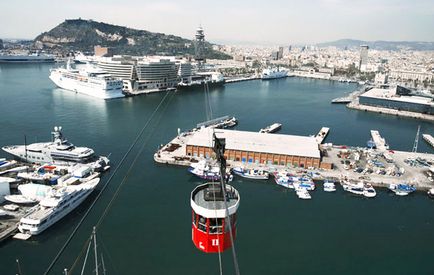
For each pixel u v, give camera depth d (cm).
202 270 7256
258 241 8344
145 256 7638
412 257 8019
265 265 7462
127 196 10556
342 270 7444
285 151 13688
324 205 10556
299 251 8025
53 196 9244
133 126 18700
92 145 15225
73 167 11988
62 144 13425
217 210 2467
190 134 17412
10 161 12612
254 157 13762
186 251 7844
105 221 9062
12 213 9281
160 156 13938
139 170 12762
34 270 7194
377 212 10250
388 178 12544
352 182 11962
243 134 15612
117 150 14775
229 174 12312
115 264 7356
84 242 8144
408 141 18638
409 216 10081
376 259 7888
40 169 11869
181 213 9525
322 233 8869
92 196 10506
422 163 14125
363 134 19650
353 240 8619
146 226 8825
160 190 11044
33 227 8275
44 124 18062
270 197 11006
